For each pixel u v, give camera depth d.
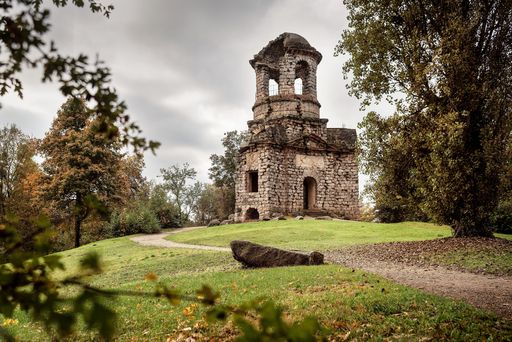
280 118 42.72
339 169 43.81
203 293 1.81
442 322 6.91
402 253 17.48
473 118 19.50
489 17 19.70
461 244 17.94
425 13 20.62
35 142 40.72
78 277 1.70
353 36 21.55
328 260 16.17
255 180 45.12
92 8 3.55
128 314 8.20
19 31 2.19
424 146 18.73
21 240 1.87
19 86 2.97
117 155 39.69
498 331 6.38
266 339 1.41
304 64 45.19
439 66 18.19
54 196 35.91
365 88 21.09
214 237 29.27
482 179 19.09
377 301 8.23
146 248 26.58
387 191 20.42
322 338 1.49
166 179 73.75
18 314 8.86
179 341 6.49
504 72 18.84
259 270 13.63
